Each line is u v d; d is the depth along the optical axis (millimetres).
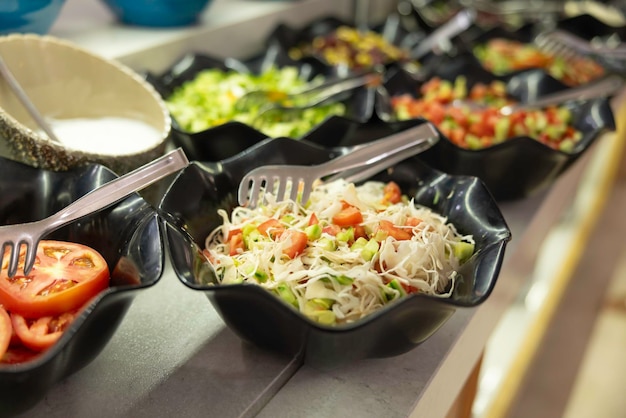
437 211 931
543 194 1237
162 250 662
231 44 1605
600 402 1713
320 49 1700
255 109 1310
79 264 717
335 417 709
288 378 758
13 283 673
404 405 729
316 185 931
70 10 1481
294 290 720
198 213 831
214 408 692
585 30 2221
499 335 1558
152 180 723
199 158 1088
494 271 721
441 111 1293
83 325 577
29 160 828
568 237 1926
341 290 723
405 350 735
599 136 1236
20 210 815
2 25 1125
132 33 1420
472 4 2258
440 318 701
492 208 859
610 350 1881
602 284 2084
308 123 1275
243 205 861
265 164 932
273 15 1733
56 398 686
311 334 652
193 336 792
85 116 1068
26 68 1003
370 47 1730
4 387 551
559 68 1853
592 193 2152
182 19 1472
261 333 704
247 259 767
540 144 1072
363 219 845
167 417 678
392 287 739
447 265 813
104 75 1077
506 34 2078
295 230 786
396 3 2383
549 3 2543
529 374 1715
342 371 771
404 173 985
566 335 1878
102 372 725
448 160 1097
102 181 796
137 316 817
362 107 1302
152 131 1067
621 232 2307
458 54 1621
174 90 1363
